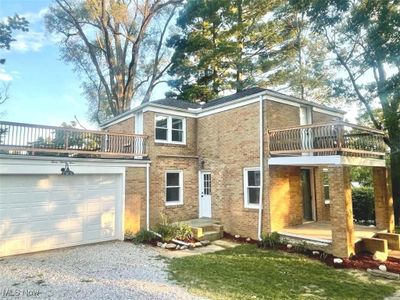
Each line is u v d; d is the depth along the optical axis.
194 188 14.84
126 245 10.88
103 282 6.73
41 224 10.05
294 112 13.22
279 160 11.20
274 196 11.61
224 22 25.16
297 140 10.89
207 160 14.61
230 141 13.45
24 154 10.07
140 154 13.00
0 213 9.30
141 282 6.79
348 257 9.05
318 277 7.61
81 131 11.42
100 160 11.44
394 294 6.54
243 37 25.00
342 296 6.38
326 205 14.34
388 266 8.27
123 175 12.18
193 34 25.44
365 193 16.05
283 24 23.52
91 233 11.18
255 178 12.33
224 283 6.93
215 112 14.40
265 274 7.74
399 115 14.05
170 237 11.22
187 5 24.64
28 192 9.88
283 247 10.49
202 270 7.91
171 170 14.02
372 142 11.32
